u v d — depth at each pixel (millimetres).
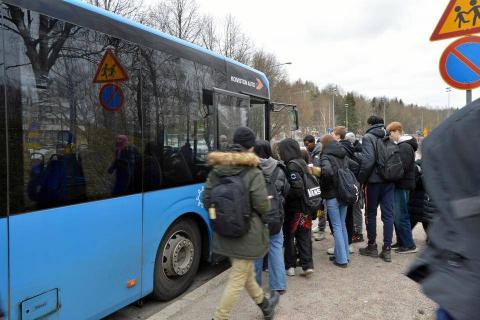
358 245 6406
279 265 4289
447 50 4230
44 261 2898
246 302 4188
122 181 3602
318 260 5535
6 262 2656
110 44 3506
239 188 3176
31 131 2816
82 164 3203
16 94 2725
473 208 1366
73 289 3135
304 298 4227
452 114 1574
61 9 3072
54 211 2969
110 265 3482
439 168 1497
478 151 1395
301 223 4727
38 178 2859
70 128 3109
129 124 3691
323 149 5188
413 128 121125
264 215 3314
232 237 3223
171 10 22812
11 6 2717
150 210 3938
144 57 3896
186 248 4621
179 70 4398
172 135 4262
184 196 4434
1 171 2633
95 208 3320
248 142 3393
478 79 4055
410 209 6051
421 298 4199
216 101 5047
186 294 4711
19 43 2756
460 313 1318
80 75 3207
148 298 4555
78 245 3166
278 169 4062
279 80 39125
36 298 2844
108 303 3471
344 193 4977
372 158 5219
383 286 4535
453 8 4191
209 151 4895
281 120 34375
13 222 2695
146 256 3908
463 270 1362
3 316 2633
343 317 3797
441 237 1472
